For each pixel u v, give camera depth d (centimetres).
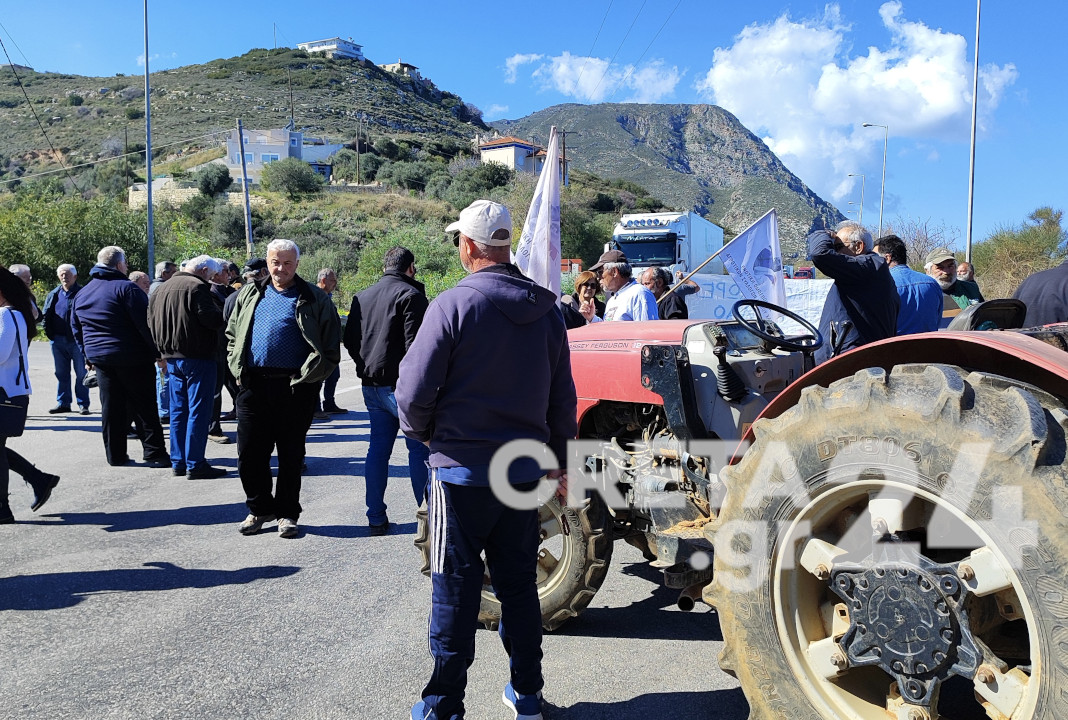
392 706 306
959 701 283
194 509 595
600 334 408
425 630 378
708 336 349
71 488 656
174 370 686
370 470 532
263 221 5525
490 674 335
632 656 351
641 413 382
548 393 286
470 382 267
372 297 520
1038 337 265
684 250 2272
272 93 12975
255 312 513
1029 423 193
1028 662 239
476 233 278
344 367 1572
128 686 323
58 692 317
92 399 1143
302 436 530
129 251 3056
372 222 5781
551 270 651
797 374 374
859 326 441
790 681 240
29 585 438
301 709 304
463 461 268
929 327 527
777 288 720
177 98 12194
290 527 525
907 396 216
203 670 337
